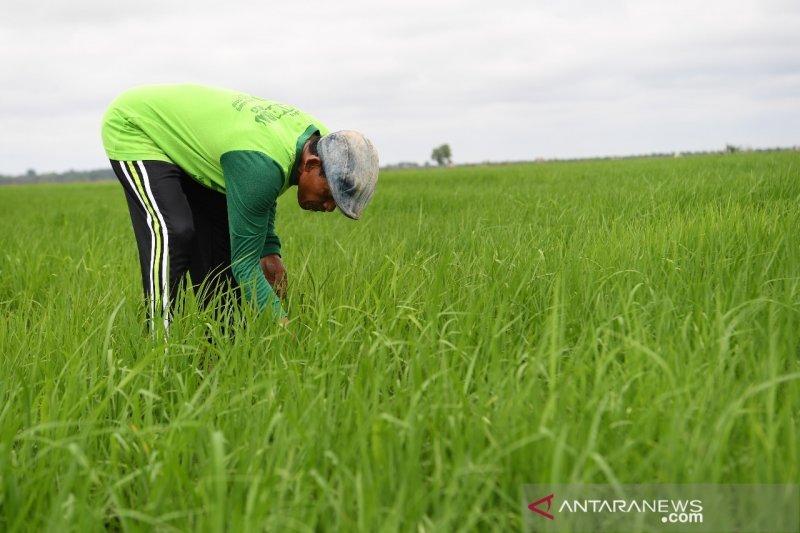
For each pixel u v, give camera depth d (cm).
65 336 350
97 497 227
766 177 877
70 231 941
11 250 745
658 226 492
